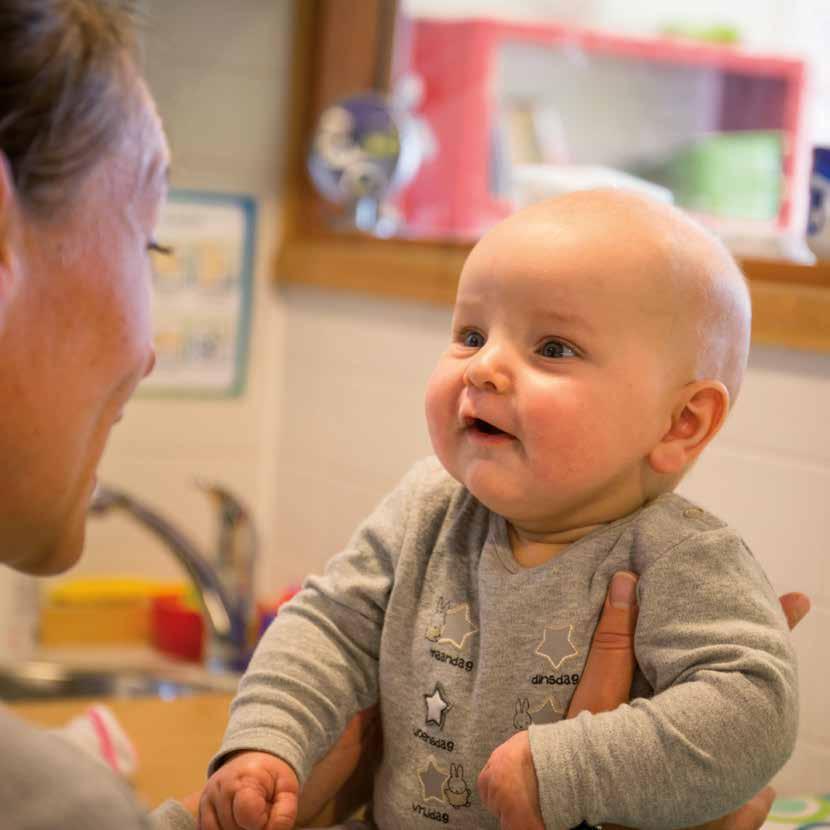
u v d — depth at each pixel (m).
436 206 1.96
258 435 2.15
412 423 1.85
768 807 0.95
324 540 2.02
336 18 2.08
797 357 1.31
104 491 1.84
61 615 2.03
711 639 0.86
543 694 0.90
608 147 1.88
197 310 2.09
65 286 0.76
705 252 0.94
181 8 2.02
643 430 0.91
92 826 0.56
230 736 0.94
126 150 0.77
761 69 1.70
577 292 0.90
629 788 0.82
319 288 2.04
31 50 0.71
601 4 1.94
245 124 2.10
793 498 1.31
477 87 1.92
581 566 0.91
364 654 1.00
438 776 0.93
